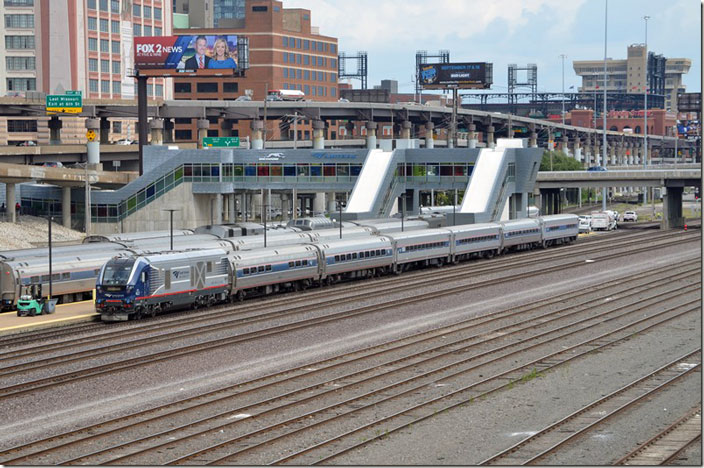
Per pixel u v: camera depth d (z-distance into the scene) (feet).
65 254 238.07
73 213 427.33
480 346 169.48
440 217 382.63
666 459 99.66
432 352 163.02
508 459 100.89
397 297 233.55
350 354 160.76
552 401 127.54
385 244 285.64
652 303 222.69
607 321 197.57
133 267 198.80
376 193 404.77
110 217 420.77
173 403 126.31
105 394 133.28
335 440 108.17
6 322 193.98
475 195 398.42
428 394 131.95
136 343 170.71
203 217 427.33
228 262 226.38
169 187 419.95
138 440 108.47
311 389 134.82
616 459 100.48
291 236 296.71
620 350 165.68
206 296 219.82
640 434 110.22
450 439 108.88
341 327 188.14
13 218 383.24
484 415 119.75
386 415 119.96
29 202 433.07
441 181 421.18
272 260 239.91
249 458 101.81
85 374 145.28
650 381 139.23
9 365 152.25
